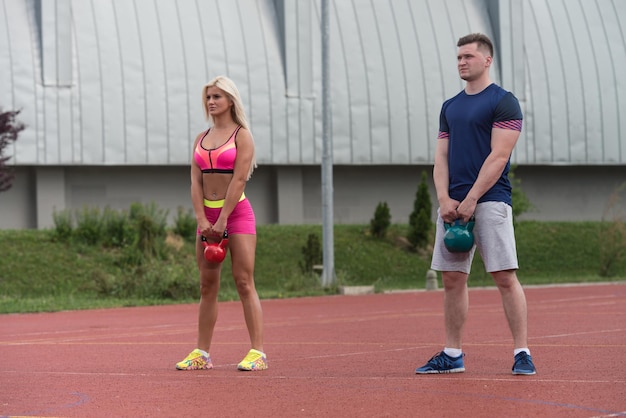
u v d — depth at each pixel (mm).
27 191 58531
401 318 26203
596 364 13820
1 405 10938
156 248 48219
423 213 58312
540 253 59812
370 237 58906
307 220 64062
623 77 70062
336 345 18047
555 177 70688
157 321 27516
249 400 10969
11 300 37906
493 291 42750
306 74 62312
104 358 16375
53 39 57688
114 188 60156
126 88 58750
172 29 60531
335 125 62812
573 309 28156
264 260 52875
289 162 61656
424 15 66750
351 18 64688
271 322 25859
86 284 45875
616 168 71875
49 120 57125
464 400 10625
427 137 64812
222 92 13859
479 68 12883
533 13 69562
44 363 15727
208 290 14133
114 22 59531
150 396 11398
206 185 13945
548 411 9836
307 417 9797
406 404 10445
